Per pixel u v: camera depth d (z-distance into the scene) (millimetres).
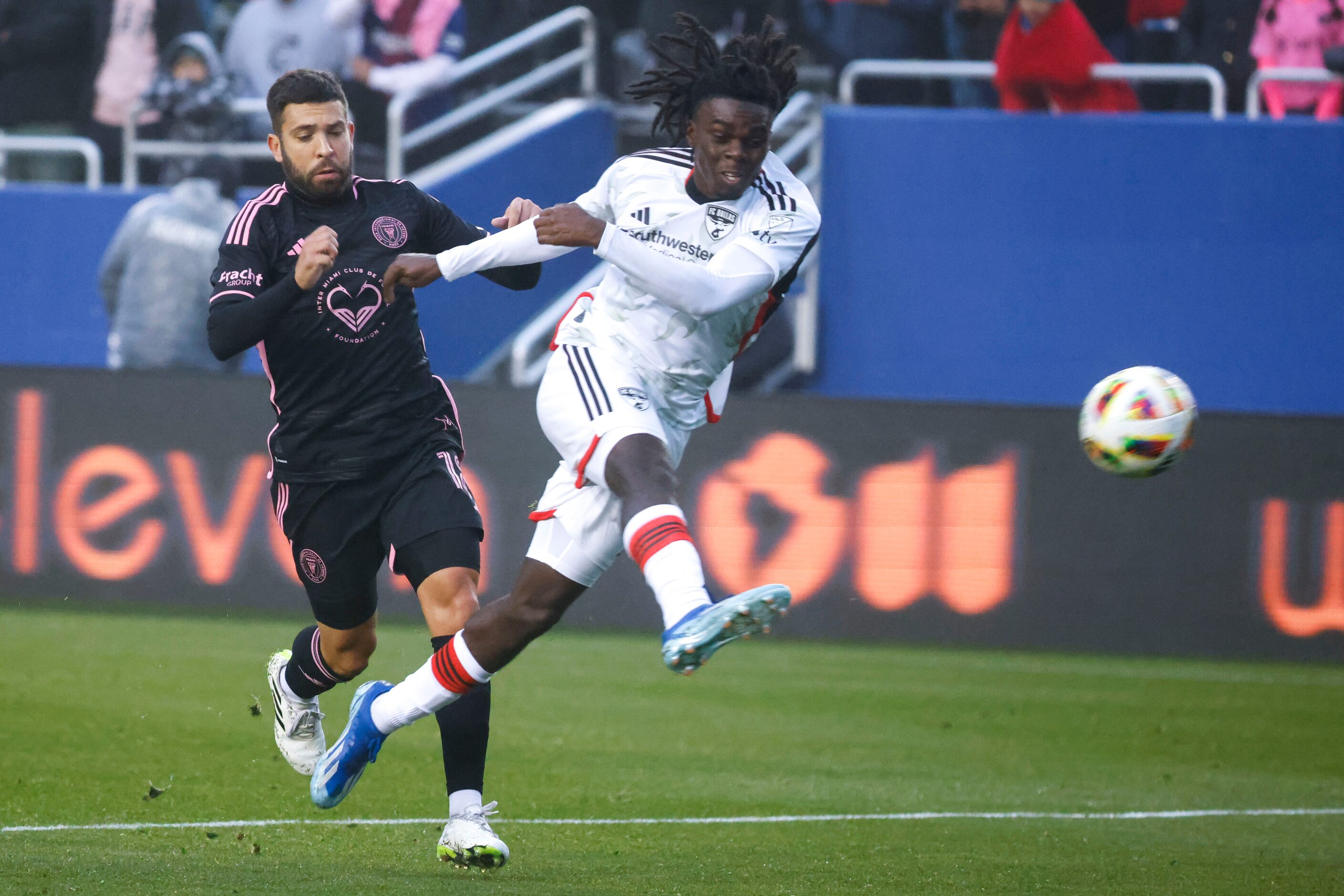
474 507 15531
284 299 14094
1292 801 19812
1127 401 14930
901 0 40344
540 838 16094
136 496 35062
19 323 39125
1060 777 20969
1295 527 33250
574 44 44844
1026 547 33719
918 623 33875
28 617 33000
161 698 24234
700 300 12672
